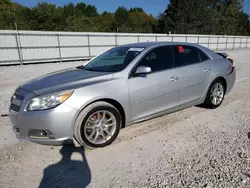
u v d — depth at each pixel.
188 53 4.20
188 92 4.07
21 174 2.62
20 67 16.28
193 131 3.61
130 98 3.32
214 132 3.54
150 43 4.04
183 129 3.70
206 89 4.39
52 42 19.92
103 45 22.91
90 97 2.96
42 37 19.30
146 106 3.53
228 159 2.74
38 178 2.54
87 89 2.98
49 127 2.78
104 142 3.17
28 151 3.13
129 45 4.19
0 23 41.72
